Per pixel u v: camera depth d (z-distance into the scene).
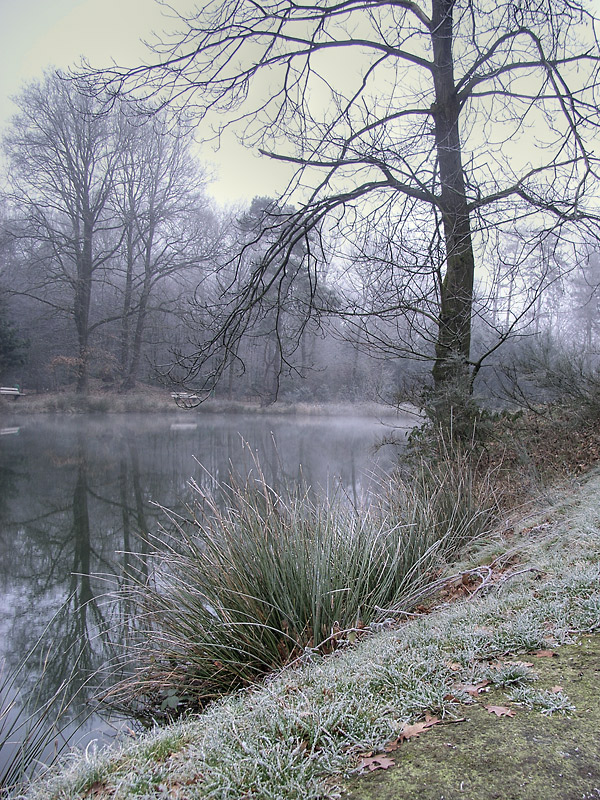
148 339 33.97
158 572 4.04
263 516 3.88
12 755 2.72
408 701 1.72
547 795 1.24
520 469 6.45
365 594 3.42
